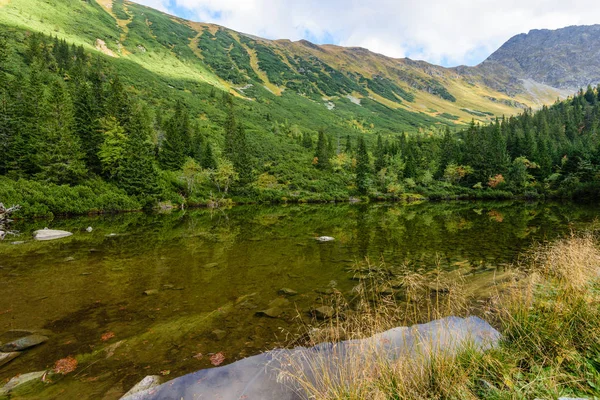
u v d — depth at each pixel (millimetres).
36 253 15727
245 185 66688
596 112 129875
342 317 7555
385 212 41062
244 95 188250
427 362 4297
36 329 7344
